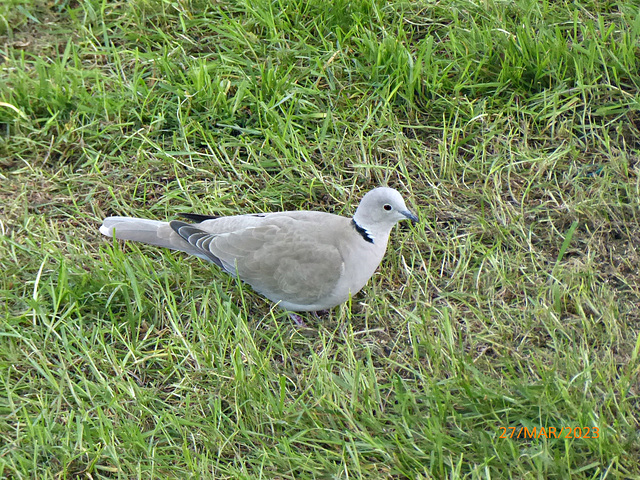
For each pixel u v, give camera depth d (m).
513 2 10.23
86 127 9.55
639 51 9.73
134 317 7.76
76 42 10.60
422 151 9.23
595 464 6.32
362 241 7.47
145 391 7.18
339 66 9.88
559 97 9.62
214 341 7.48
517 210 8.66
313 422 6.85
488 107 9.63
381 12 10.30
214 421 6.88
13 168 9.32
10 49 10.44
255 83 9.66
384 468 6.54
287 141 9.16
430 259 8.18
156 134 9.56
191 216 8.21
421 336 7.38
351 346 7.53
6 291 7.89
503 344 7.46
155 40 10.53
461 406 6.89
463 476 6.44
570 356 7.10
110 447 6.59
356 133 9.30
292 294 7.57
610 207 8.48
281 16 10.38
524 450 6.49
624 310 7.64
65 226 8.73
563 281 7.88
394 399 7.11
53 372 7.36
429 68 9.69
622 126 9.29
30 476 6.61
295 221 7.66
